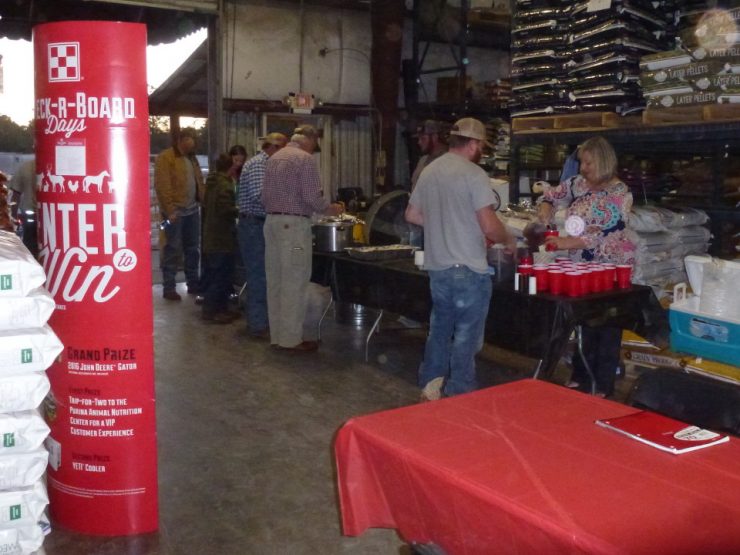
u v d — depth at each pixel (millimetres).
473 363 4348
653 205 5531
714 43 4984
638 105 5750
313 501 3438
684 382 2350
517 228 5008
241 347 6082
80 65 2779
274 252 5773
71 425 3008
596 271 4164
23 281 2234
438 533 1736
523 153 6922
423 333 6598
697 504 1539
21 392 2256
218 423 4402
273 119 10352
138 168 2873
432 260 4250
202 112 10773
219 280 6914
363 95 10930
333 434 4234
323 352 5941
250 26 9969
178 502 3412
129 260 2896
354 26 10695
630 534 1410
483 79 11844
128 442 3018
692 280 4141
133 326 2943
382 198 6266
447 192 4121
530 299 4164
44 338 2266
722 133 5035
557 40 5973
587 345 4672
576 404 2152
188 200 8039
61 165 2836
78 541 3023
